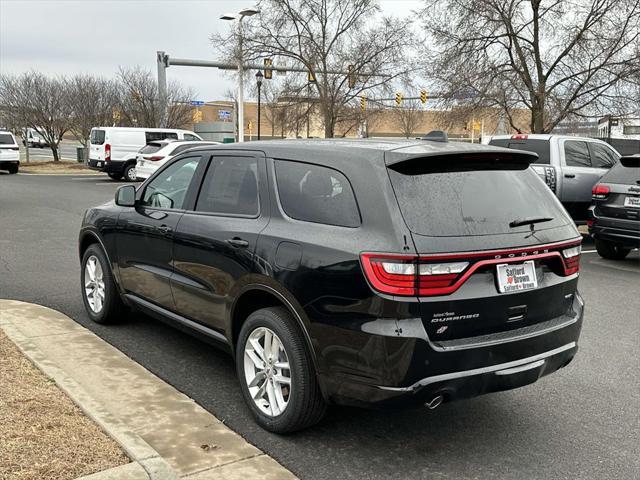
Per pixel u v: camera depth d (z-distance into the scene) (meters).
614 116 18.20
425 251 3.16
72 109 35.97
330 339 3.36
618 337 5.93
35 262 8.72
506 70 18.22
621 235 9.32
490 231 3.42
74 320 5.95
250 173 4.17
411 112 44.97
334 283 3.32
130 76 43.44
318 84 29.53
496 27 17.86
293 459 3.49
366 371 3.22
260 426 3.87
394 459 3.53
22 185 22.67
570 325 3.77
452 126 20.34
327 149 3.77
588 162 11.84
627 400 4.44
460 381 3.25
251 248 3.83
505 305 3.42
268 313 3.73
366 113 31.41
